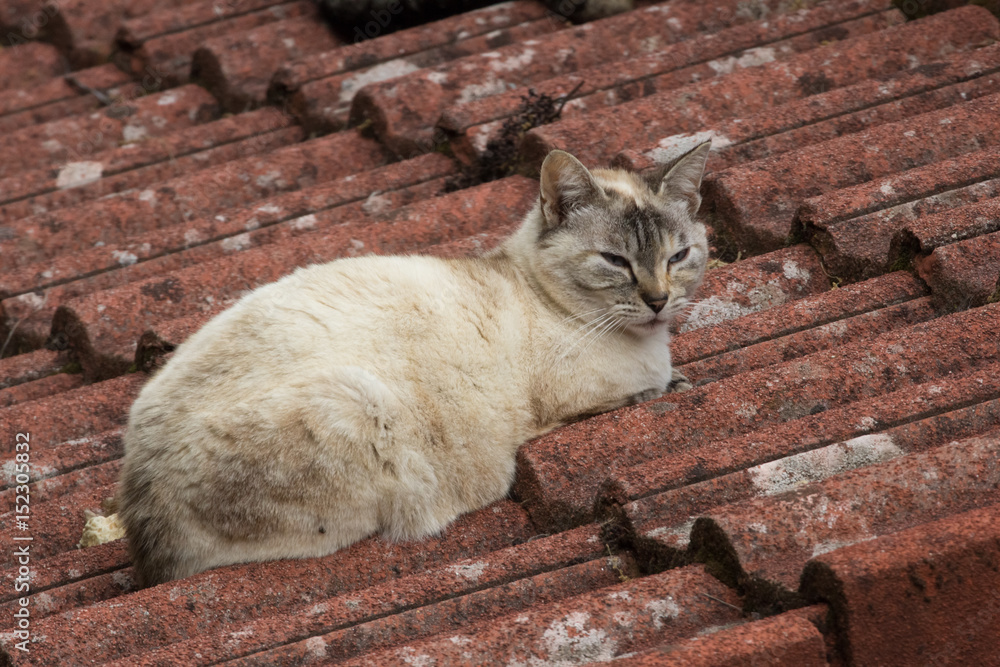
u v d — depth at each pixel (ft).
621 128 26.91
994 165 22.39
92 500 20.39
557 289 20.99
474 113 28.48
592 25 32.58
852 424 16.39
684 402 18.49
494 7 35.83
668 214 21.48
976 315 18.69
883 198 22.09
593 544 16.30
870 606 12.76
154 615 16.43
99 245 28.37
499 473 19.30
